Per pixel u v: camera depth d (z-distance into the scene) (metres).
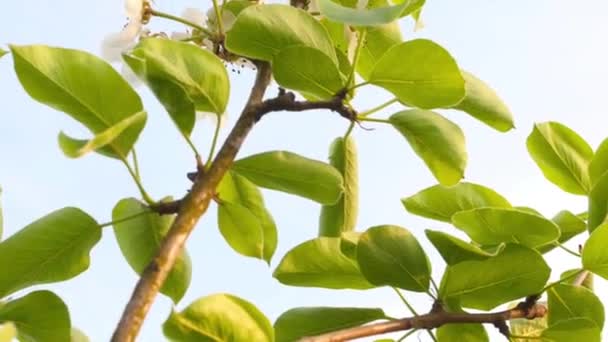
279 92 1.10
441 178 1.13
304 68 1.09
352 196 1.17
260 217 1.14
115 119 1.06
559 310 1.15
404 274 1.11
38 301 1.06
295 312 1.14
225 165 1.05
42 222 1.07
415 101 1.10
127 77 1.16
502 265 1.12
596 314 1.15
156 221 1.11
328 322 1.13
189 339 1.02
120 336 0.99
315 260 1.14
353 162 1.17
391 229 1.12
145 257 1.12
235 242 1.13
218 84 1.08
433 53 1.09
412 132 1.12
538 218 1.12
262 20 1.08
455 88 1.09
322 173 1.09
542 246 1.18
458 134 1.13
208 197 1.04
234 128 1.07
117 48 1.17
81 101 1.06
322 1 1.07
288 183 1.10
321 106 1.09
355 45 1.19
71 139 1.00
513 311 1.12
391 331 1.09
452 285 1.12
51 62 1.05
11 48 1.04
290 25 1.09
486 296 1.12
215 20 1.18
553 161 1.24
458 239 1.10
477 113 1.15
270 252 1.14
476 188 1.20
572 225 1.19
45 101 1.06
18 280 1.07
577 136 1.24
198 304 1.01
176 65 1.08
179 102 1.07
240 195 1.14
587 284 1.21
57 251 1.07
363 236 1.11
